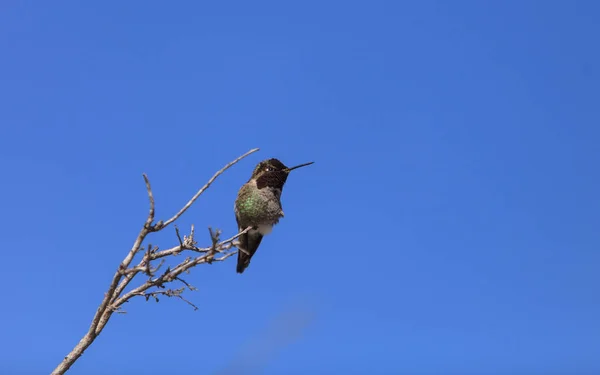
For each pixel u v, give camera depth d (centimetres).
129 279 1155
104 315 1129
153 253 1153
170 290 1130
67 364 1108
